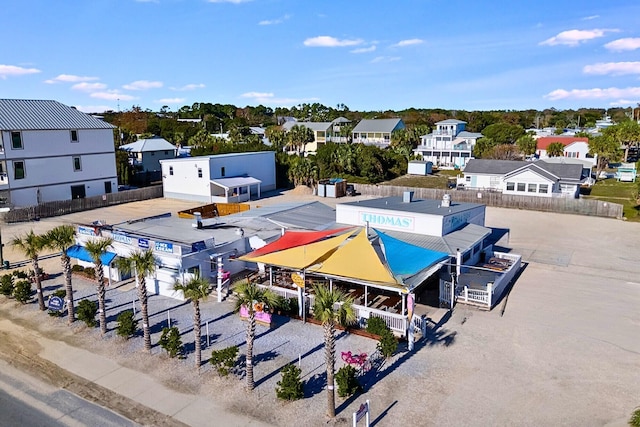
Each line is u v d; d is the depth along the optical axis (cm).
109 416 1541
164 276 2608
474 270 2805
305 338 2073
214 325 2216
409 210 2928
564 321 2247
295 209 3662
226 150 7600
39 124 5084
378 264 2169
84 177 5559
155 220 3438
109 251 2866
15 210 4538
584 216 4853
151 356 1922
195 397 1634
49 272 2998
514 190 5794
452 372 1784
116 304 2469
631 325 2198
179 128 13038
